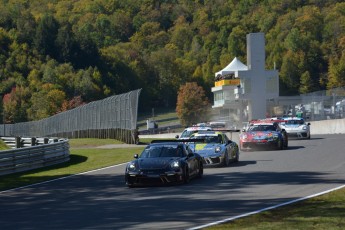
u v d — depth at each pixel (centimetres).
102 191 2330
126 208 1830
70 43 16588
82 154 4684
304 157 3394
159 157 2475
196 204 1833
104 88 15675
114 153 4562
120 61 17675
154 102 17750
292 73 16362
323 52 16612
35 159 3734
